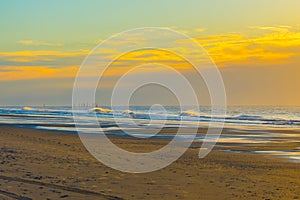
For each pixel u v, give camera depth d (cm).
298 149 2072
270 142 2425
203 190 1034
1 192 939
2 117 5288
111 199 917
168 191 1012
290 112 8844
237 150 2017
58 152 1636
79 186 1030
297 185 1117
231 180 1173
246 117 5562
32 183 1042
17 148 1691
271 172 1339
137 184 1082
